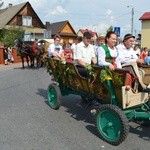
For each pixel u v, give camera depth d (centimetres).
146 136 624
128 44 729
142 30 4056
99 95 663
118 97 598
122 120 561
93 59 754
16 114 791
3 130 667
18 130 667
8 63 2777
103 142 595
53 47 916
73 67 721
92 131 657
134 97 588
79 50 753
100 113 604
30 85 1274
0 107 866
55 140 607
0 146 579
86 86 700
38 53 2134
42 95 1045
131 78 590
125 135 564
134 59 729
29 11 5631
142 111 600
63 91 827
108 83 596
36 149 563
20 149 564
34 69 2095
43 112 809
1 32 3969
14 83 1338
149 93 607
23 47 2167
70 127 684
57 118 753
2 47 2773
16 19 5528
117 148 566
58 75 820
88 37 752
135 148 566
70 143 591
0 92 1103
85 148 567
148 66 675
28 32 5381
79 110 821
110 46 702
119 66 661
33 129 673
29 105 889
